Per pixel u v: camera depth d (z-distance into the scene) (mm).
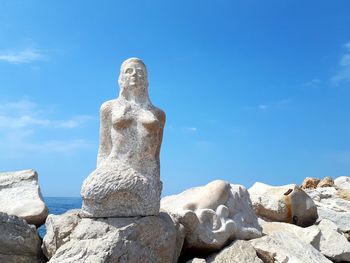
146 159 5062
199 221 5633
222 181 6223
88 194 4797
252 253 5445
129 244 4617
